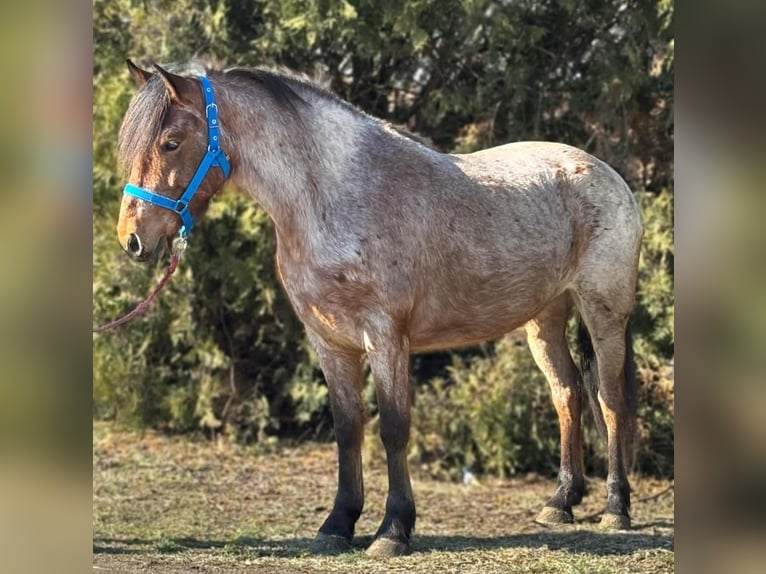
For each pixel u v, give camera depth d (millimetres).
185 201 3562
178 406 6516
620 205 4355
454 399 5961
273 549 4004
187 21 6133
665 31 5770
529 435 5902
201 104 3592
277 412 6738
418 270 3781
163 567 3670
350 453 3957
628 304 4410
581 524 4586
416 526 4648
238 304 6305
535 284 4125
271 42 6059
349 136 3822
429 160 3945
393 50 6008
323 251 3668
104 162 6211
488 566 3689
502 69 6031
